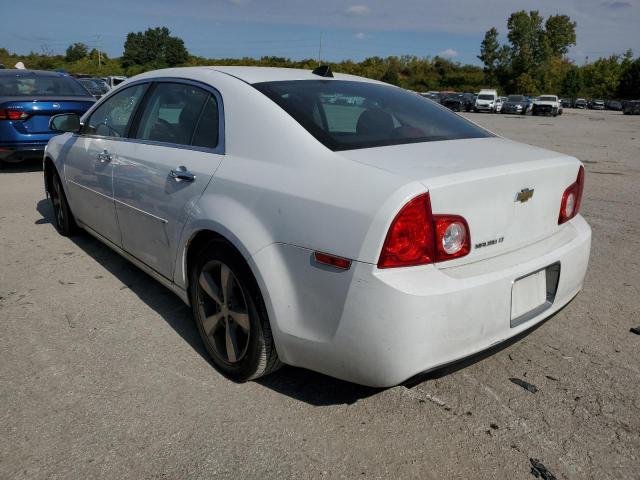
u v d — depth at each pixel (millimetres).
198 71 3205
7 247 4852
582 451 2277
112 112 3949
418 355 2076
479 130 3121
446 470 2170
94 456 2232
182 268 2969
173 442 2314
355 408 2545
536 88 94375
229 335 2705
